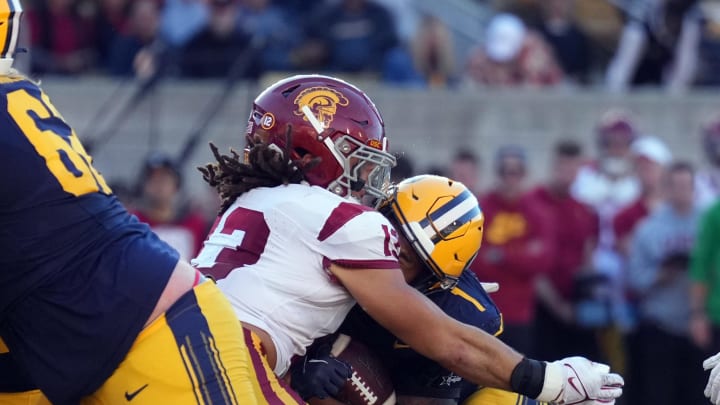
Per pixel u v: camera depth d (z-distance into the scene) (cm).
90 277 1196
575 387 1332
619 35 4444
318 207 1318
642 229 2980
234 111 3422
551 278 2975
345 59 3684
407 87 3544
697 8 4009
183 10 3653
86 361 1203
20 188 1181
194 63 3588
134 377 1208
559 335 3002
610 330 2994
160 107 3406
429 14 4294
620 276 3042
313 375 1330
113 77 3725
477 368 1313
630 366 3014
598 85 4062
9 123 1188
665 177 3000
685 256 2930
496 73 3753
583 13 4506
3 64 1239
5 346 1334
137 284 1203
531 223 2825
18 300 1204
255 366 1278
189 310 1219
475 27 4528
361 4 3725
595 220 2986
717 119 3300
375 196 1391
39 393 1366
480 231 1423
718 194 3133
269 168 1355
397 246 1330
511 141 3456
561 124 3475
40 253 1188
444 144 3441
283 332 1306
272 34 3628
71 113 3466
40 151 1191
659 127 3525
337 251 1297
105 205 1223
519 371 1316
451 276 1412
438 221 1392
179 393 1205
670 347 2953
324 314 1325
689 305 2936
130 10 3828
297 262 1308
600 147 3172
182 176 3080
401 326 1298
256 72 3531
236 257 1337
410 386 1449
